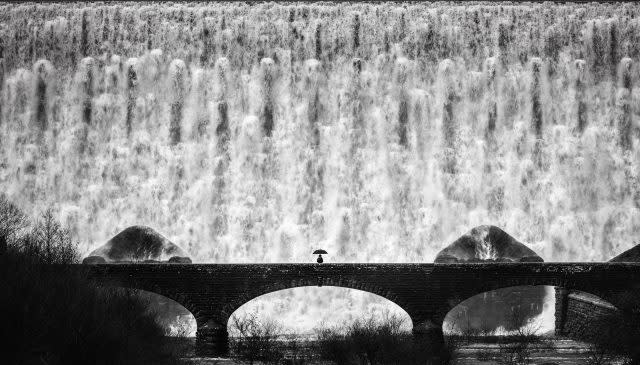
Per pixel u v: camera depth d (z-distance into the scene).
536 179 91.38
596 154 91.88
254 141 91.50
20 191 90.62
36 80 92.69
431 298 59.41
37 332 49.66
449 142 92.06
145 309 61.22
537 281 59.84
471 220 90.31
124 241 72.62
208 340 59.09
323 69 93.00
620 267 59.97
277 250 89.00
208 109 92.38
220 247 89.12
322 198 90.50
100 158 91.38
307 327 79.81
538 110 92.81
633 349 58.81
